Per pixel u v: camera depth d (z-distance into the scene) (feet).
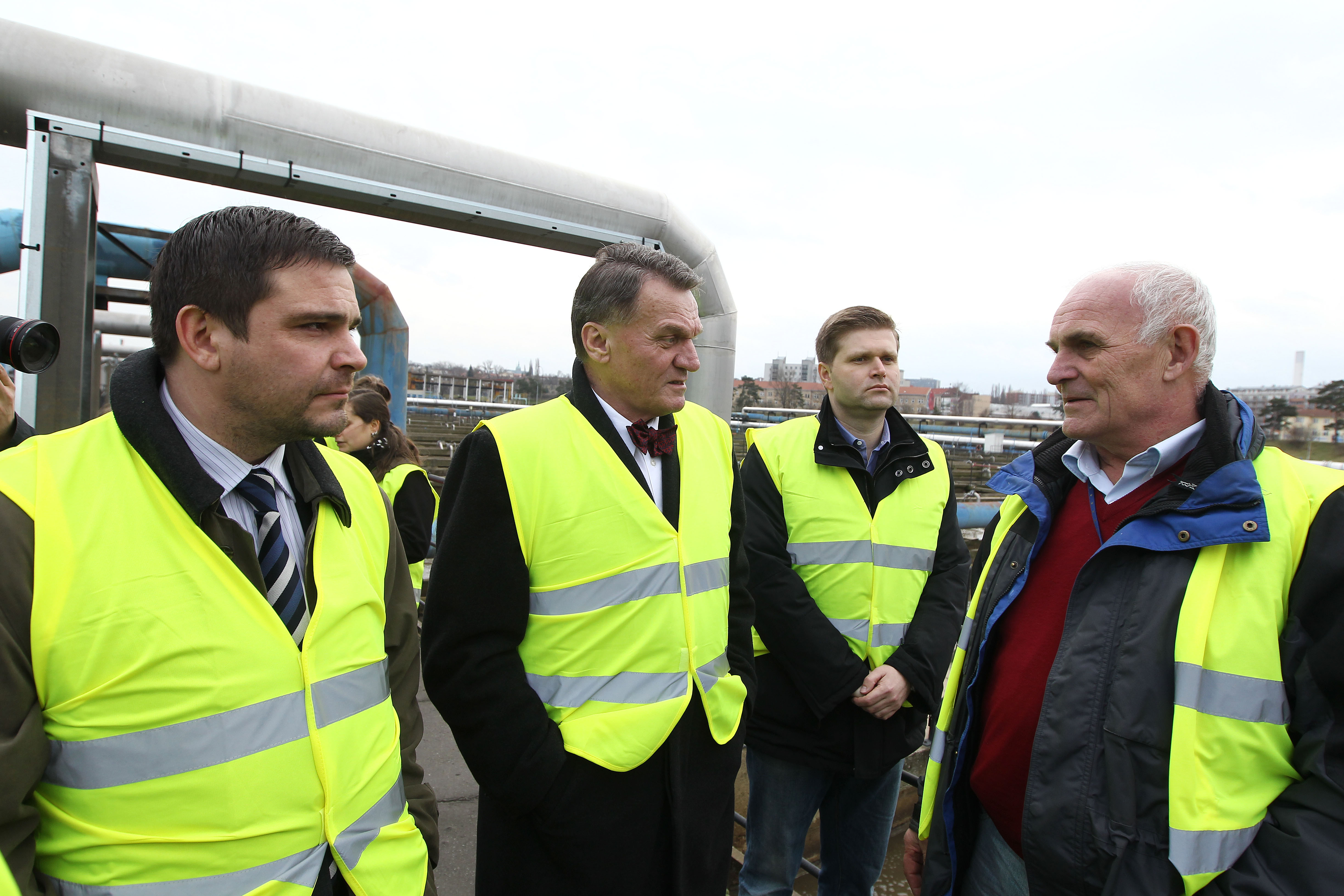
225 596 3.01
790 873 6.61
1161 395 4.16
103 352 38.55
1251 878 3.39
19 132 9.78
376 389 10.03
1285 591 3.65
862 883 6.79
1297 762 3.52
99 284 17.49
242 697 2.96
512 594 4.46
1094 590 4.20
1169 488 3.99
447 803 9.33
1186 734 3.62
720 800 4.92
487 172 13.09
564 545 4.54
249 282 3.03
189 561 2.96
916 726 6.49
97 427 3.07
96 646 2.74
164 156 10.28
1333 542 3.49
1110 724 3.89
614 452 4.76
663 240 15.24
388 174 12.16
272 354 3.09
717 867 4.91
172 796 2.80
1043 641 4.47
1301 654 3.53
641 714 4.41
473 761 4.40
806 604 6.29
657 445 4.93
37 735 2.63
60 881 2.75
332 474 3.70
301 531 3.52
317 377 3.19
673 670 4.60
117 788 2.75
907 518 6.81
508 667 4.41
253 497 3.33
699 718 4.80
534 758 4.27
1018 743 4.44
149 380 3.15
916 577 6.75
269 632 3.09
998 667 4.75
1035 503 4.74
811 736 6.33
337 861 3.19
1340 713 3.36
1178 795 3.60
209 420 3.25
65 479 2.86
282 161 11.27
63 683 2.72
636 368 4.69
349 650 3.43
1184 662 3.69
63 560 2.74
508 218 13.19
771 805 6.55
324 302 3.18
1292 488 3.77
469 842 8.47
